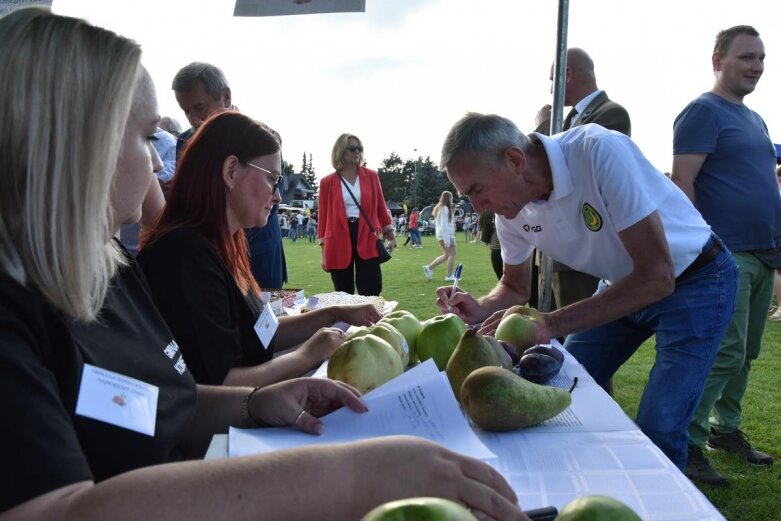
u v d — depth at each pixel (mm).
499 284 2893
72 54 869
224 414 1468
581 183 2279
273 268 4285
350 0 3047
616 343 2680
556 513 915
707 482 3119
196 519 705
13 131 835
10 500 659
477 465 858
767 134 3541
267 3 3049
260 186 2176
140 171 1182
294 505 749
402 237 40000
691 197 3363
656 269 2123
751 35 3264
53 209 849
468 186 2357
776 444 3709
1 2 1961
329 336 2172
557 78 3121
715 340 2312
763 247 3207
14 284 820
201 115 3938
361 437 1309
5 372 711
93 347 1028
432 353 1838
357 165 5734
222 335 1894
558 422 1413
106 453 951
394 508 588
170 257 1910
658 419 2252
